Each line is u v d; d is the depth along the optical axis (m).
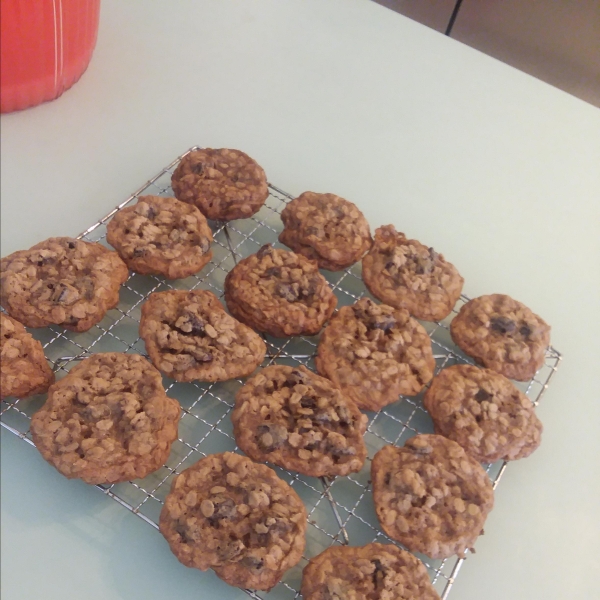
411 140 0.54
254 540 0.34
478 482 0.37
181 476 0.35
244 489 0.35
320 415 0.37
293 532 0.34
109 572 0.33
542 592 0.36
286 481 0.38
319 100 0.54
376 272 0.44
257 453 0.36
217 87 0.52
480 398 0.40
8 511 0.34
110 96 0.47
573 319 0.47
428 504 0.36
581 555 0.38
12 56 0.36
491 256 0.49
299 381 0.38
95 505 0.35
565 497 0.40
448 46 0.61
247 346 0.39
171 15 0.55
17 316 0.37
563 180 0.54
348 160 0.52
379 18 0.62
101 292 0.39
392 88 0.57
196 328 0.39
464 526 0.35
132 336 0.41
